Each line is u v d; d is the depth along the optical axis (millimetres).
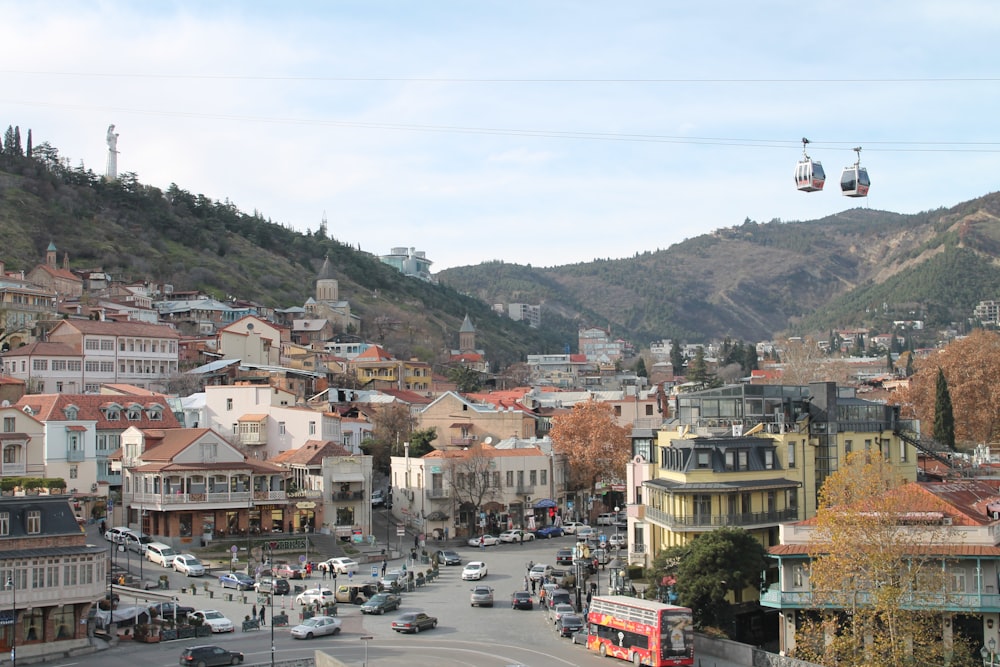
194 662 71500
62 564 78750
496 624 88438
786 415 106000
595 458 152625
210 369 196500
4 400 139875
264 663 73375
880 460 87250
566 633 83625
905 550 72625
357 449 163500
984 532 74125
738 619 87875
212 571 105188
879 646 70812
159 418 138125
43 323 196000
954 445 155250
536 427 185000
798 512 100312
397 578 102438
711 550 83938
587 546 122312
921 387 177375
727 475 96250
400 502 146000
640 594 92375
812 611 79062
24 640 76875
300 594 94250
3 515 79000
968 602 72562
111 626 83375
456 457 141000
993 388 167250
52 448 125250
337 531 125812
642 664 74062
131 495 118875
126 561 106938
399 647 79438
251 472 120375
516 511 146125
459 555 125000
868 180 77500
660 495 100750
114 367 187625
